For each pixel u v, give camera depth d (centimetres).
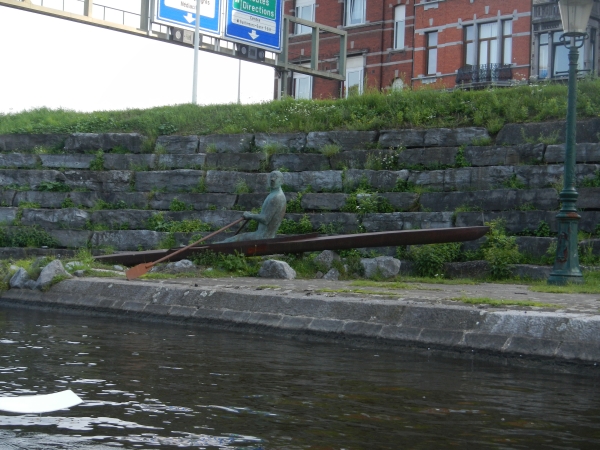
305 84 4075
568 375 623
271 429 439
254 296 916
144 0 2509
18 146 2145
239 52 2783
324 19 3975
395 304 794
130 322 971
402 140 1795
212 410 484
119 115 2294
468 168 1644
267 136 1958
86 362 655
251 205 1820
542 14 3181
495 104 1797
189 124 2130
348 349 751
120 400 509
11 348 730
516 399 532
